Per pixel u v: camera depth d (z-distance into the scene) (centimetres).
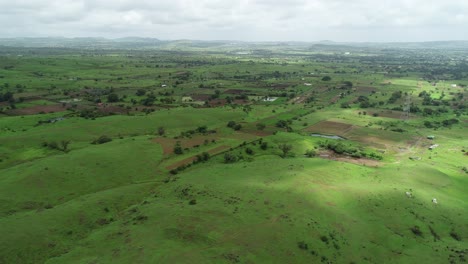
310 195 8981
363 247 7300
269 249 6625
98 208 8506
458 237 8156
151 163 11806
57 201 9000
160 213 7944
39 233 7131
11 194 8862
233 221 7519
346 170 11188
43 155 12281
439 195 9969
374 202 9062
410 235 7962
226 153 12419
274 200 8562
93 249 6644
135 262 5962
